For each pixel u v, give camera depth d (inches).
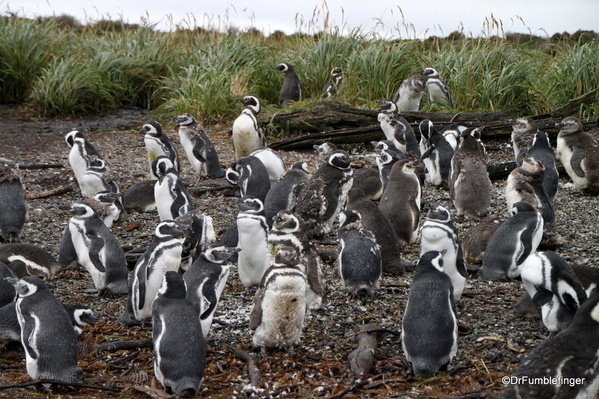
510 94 625.6
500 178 486.9
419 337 205.2
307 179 382.3
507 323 257.1
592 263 321.4
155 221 404.8
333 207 363.9
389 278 310.2
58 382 203.8
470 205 383.9
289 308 224.8
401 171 365.1
